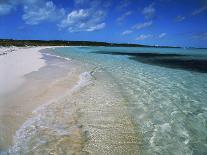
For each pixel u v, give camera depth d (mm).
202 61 28641
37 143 5277
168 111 7734
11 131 5789
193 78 14297
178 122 6781
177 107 8172
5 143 5215
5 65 16750
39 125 6238
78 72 15438
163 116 7262
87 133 5887
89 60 26000
